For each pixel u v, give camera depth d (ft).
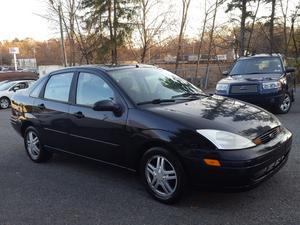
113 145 16.25
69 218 14.17
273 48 91.30
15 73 89.81
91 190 16.81
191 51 90.89
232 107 16.01
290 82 37.04
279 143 14.53
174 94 17.37
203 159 13.29
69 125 18.39
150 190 15.25
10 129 34.71
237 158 12.96
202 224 12.98
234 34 85.92
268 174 14.07
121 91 16.29
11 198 16.49
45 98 20.48
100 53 77.97
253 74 34.94
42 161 21.59
